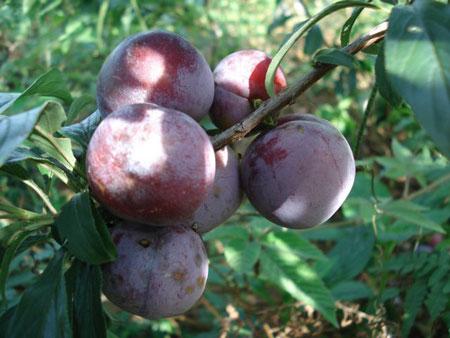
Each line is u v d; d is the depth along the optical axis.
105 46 0.49
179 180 0.16
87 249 0.16
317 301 0.29
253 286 0.35
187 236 0.18
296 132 0.19
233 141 0.18
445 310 0.29
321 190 0.18
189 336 0.37
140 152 0.15
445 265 0.28
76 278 0.18
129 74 0.18
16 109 0.38
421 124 0.13
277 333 0.33
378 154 0.56
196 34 0.60
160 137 0.15
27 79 0.45
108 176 0.16
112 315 0.28
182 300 0.18
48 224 0.18
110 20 0.47
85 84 0.48
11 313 0.19
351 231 0.36
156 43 0.18
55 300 0.17
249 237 0.30
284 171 0.18
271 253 0.30
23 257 0.29
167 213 0.16
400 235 0.34
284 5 0.60
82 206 0.16
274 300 0.39
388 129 0.56
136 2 0.47
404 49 0.14
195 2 0.57
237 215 0.32
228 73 0.20
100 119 0.20
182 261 0.17
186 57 0.18
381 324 0.30
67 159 0.17
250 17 0.70
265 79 0.19
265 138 0.19
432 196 0.38
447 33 0.14
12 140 0.13
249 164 0.19
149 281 0.17
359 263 0.34
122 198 0.16
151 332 0.37
